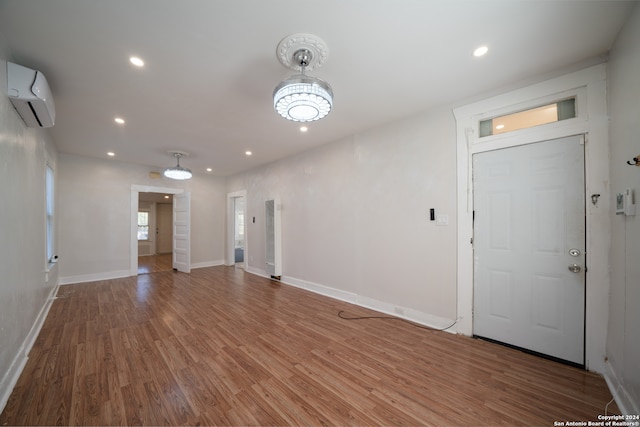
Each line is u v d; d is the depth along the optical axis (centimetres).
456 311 271
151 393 178
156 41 179
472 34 175
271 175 539
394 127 324
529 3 149
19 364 202
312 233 441
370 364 214
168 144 415
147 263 729
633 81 159
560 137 216
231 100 265
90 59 197
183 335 268
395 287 323
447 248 277
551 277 221
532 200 229
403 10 154
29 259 245
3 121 175
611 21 164
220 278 538
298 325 294
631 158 162
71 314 327
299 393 179
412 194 306
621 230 175
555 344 218
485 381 191
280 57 195
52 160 381
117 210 534
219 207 702
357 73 221
